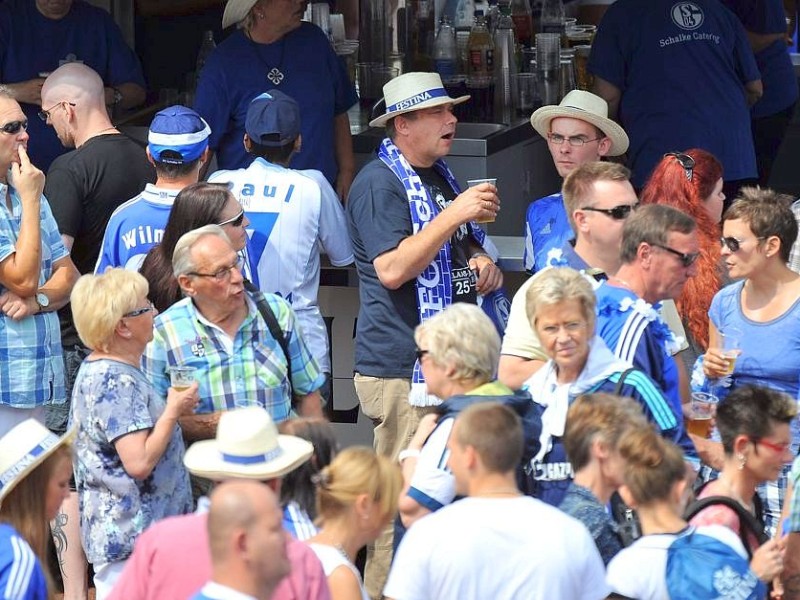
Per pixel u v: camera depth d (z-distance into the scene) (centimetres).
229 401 1764
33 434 1412
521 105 2977
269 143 2161
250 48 2566
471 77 2980
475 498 1309
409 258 1988
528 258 2172
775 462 1542
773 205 1823
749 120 3091
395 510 1380
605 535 1416
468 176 2678
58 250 2077
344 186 2697
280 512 1143
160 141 2088
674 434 1532
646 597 1321
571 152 2238
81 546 2080
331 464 1372
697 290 1902
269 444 1381
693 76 2972
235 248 1931
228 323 1775
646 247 1655
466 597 1266
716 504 1473
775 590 1552
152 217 2094
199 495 1839
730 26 3019
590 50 3136
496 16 3175
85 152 2294
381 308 2062
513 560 1263
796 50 4256
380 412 2086
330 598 1288
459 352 1539
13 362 1981
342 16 3173
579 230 1820
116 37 2938
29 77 2855
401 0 3070
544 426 1544
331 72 2644
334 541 1361
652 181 2005
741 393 1565
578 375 1565
